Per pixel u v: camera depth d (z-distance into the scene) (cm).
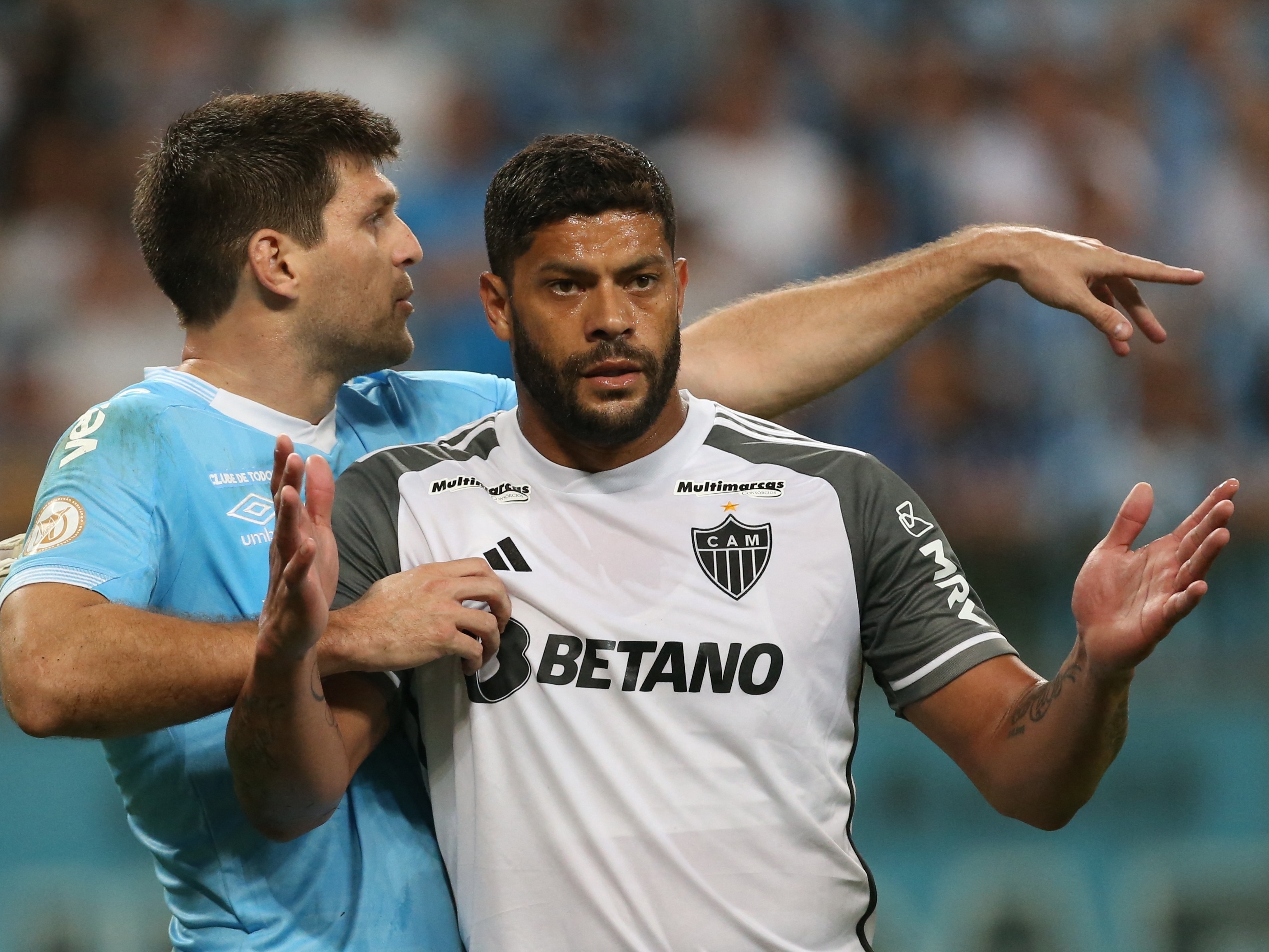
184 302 1073
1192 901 1958
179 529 985
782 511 944
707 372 1188
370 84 3031
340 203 1066
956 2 3247
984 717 917
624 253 895
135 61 3047
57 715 867
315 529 849
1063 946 1947
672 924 887
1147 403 2666
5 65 2962
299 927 971
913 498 976
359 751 925
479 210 2745
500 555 940
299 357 1065
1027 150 3053
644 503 944
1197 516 834
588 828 892
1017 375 2580
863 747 1959
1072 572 2156
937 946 1931
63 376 2644
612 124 3112
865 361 1213
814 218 2917
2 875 1802
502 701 918
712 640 913
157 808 995
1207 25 3328
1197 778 1994
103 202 2906
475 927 923
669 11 3200
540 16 3166
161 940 1820
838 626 934
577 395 906
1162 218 3106
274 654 821
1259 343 2920
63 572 916
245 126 1058
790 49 3161
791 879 907
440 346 2569
